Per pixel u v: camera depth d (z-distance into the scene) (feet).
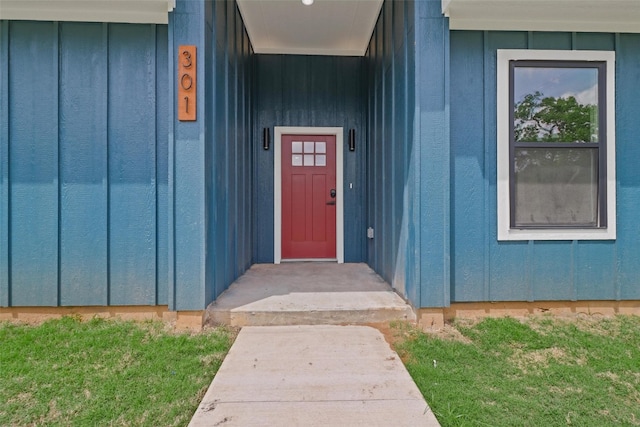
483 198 10.35
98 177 10.11
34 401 6.29
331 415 5.92
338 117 17.67
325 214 17.71
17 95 9.98
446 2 9.44
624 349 8.41
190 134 9.61
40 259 10.07
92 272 10.16
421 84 9.68
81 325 9.58
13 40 9.96
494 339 8.88
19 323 9.87
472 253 10.34
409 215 10.31
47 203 10.05
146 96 10.13
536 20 10.20
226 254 11.82
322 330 9.46
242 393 6.54
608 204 10.48
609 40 10.48
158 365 7.57
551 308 10.57
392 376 7.16
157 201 10.16
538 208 10.48
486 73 10.33
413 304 9.98
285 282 13.03
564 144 10.46
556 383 7.00
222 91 11.35
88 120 10.09
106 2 9.45
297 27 15.07
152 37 10.11
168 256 9.70
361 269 15.67
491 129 10.35
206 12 9.79
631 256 10.58
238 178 13.71
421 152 9.73
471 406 6.19
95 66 10.07
